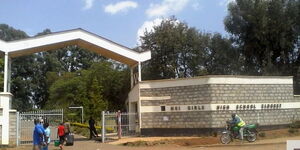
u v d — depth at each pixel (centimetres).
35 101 9300
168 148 2328
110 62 6103
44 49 3378
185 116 2969
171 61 5288
